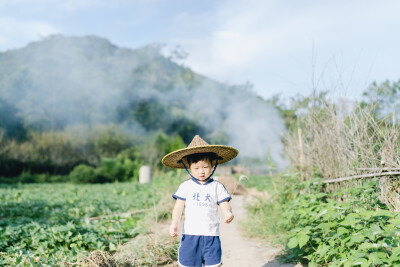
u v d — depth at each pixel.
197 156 3.26
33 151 28.91
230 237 5.62
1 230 5.27
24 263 3.70
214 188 3.28
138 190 13.95
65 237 4.59
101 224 6.25
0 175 26.33
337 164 5.07
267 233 5.43
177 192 3.36
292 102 6.29
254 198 7.49
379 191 4.08
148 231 5.71
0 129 36.75
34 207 8.35
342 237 3.37
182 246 3.17
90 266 3.47
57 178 25.48
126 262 3.86
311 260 3.72
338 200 4.64
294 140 6.52
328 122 5.16
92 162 31.66
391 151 4.02
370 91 4.64
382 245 2.92
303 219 4.18
